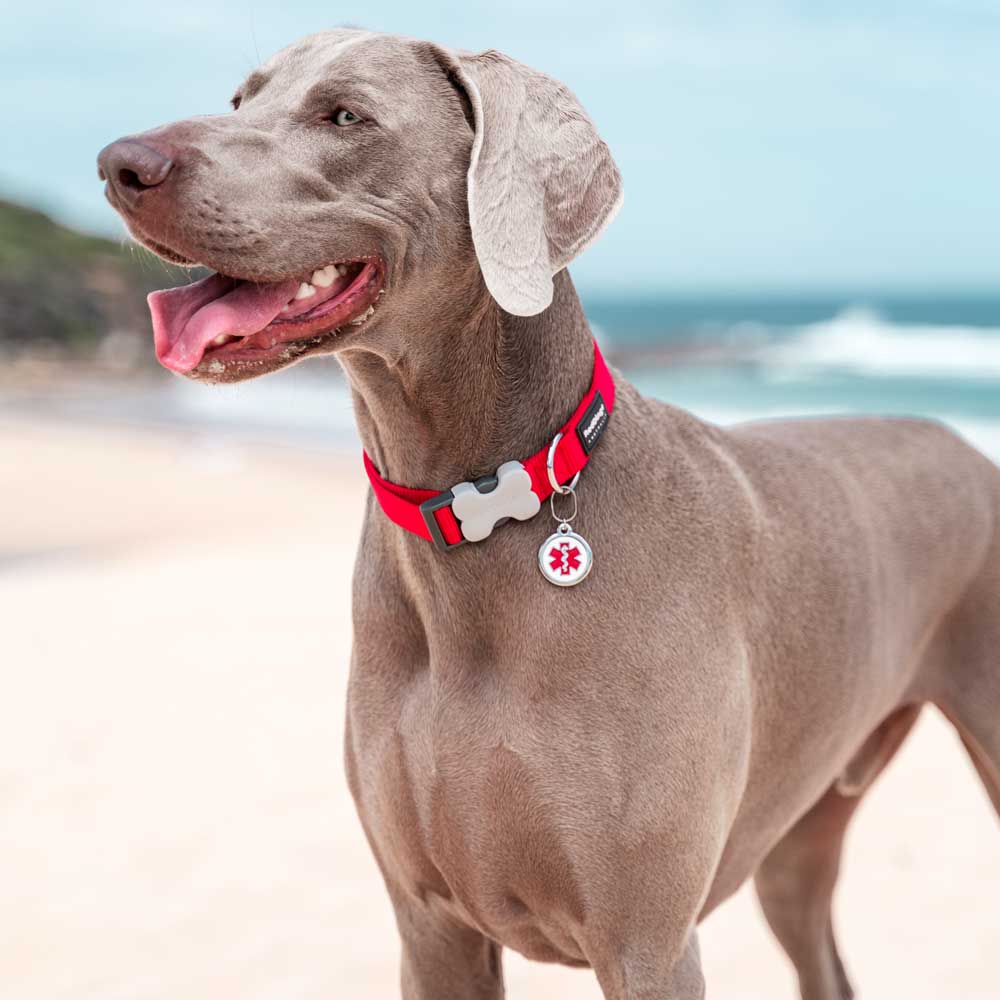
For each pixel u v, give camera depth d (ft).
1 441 60.44
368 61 7.38
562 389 7.59
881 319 199.21
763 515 8.55
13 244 128.57
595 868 7.38
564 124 7.36
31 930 13.16
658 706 7.41
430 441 7.54
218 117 7.26
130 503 42.78
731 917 13.52
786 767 8.78
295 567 31.07
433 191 7.35
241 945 12.82
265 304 7.10
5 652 24.09
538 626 7.39
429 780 7.60
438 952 8.43
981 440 52.24
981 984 11.86
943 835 15.03
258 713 19.77
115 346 119.34
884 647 9.34
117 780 17.13
